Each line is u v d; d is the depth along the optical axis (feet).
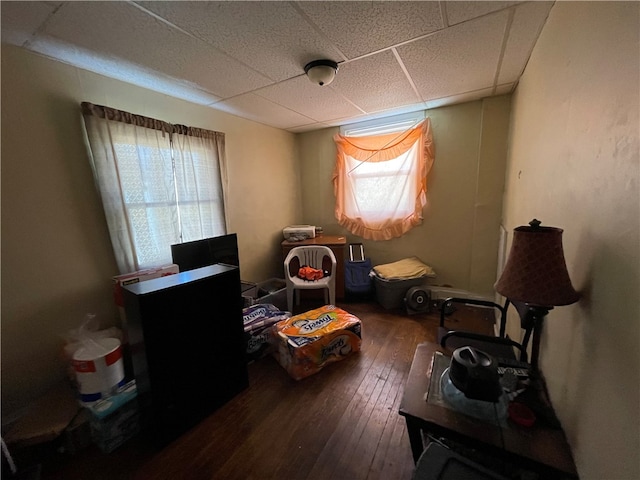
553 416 2.92
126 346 5.92
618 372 1.98
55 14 3.94
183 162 7.57
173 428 4.68
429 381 3.60
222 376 5.41
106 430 4.48
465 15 4.29
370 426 4.86
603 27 2.44
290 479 4.00
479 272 9.61
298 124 10.90
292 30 4.57
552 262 2.80
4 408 4.90
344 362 6.73
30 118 4.99
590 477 2.26
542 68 4.63
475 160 9.23
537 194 4.64
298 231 11.12
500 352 4.78
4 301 4.83
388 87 7.25
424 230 10.48
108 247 6.17
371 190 11.05
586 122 2.76
